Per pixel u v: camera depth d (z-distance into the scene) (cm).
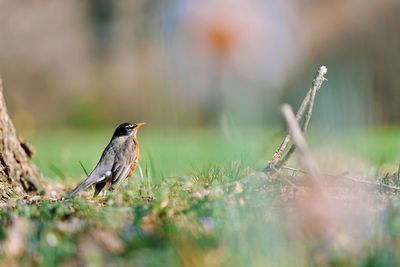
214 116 3678
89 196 930
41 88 3972
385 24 3653
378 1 3712
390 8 3672
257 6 3900
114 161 961
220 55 3812
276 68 3797
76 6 4206
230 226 638
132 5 4181
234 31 3850
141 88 3853
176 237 620
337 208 677
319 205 674
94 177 948
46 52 4075
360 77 3197
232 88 3734
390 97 3400
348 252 580
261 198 723
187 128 3603
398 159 1376
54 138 2920
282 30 3856
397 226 627
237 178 846
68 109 3862
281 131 816
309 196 702
